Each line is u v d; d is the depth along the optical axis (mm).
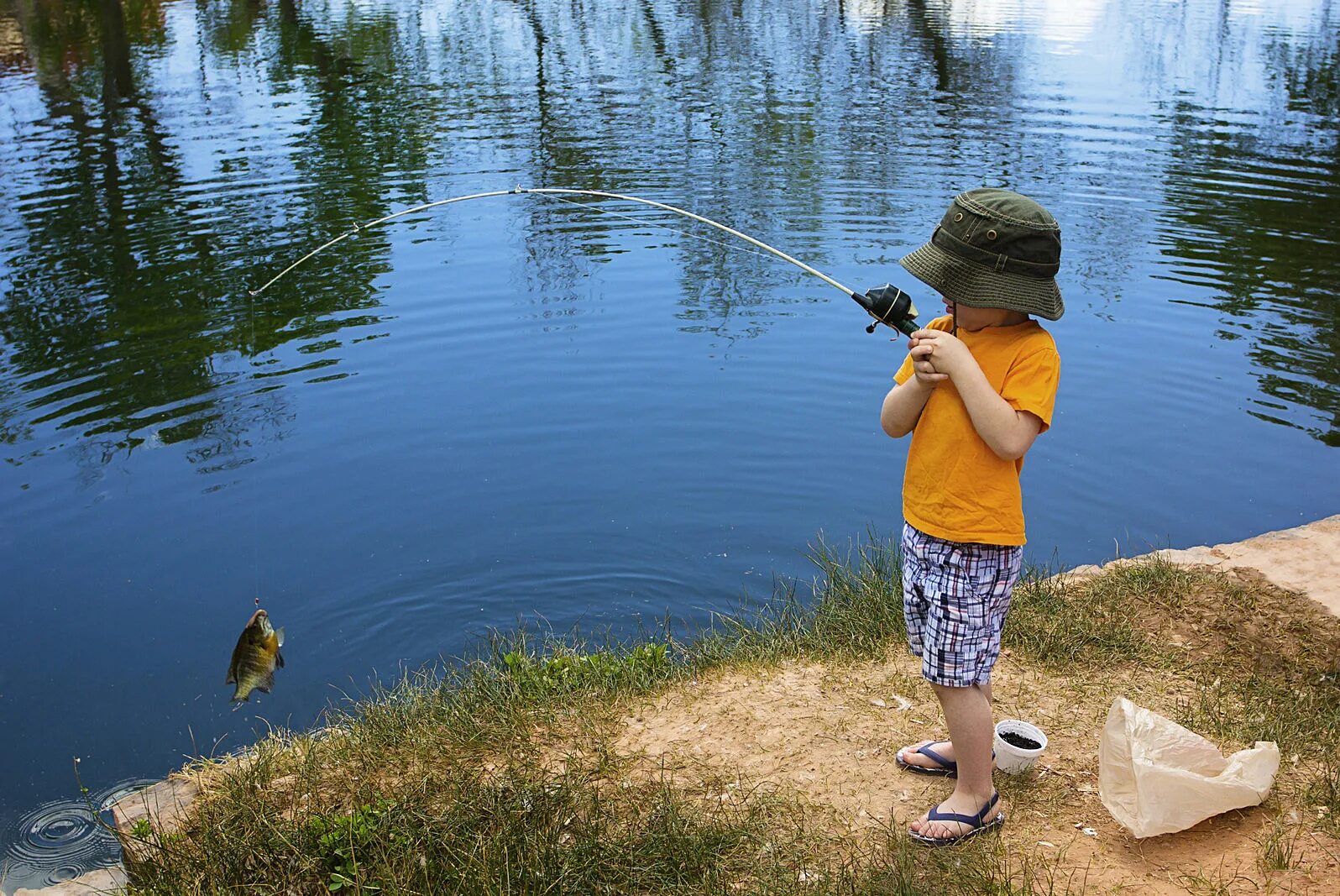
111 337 8891
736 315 9445
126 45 22188
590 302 9703
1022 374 2850
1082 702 3820
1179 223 11602
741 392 8031
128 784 4445
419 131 15453
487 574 5918
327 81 19172
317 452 7246
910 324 3053
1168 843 3035
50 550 6164
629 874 2994
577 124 15867
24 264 10312
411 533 6344
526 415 7719
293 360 8578
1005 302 2781
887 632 4406
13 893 3648
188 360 8516
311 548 6195
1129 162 13742
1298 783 3279
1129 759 3119
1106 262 10570
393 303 9664
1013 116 16328
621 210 12258
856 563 5895
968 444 2852
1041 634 4242
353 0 28531
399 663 5223
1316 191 12648
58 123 15781
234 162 13766
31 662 5227
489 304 9633
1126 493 6746
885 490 6785
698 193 12617
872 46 22250
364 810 3283
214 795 3645
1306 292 9805
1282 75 19125
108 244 10836
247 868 3170
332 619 5562
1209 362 8508
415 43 23047
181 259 10523
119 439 7383
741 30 24328
